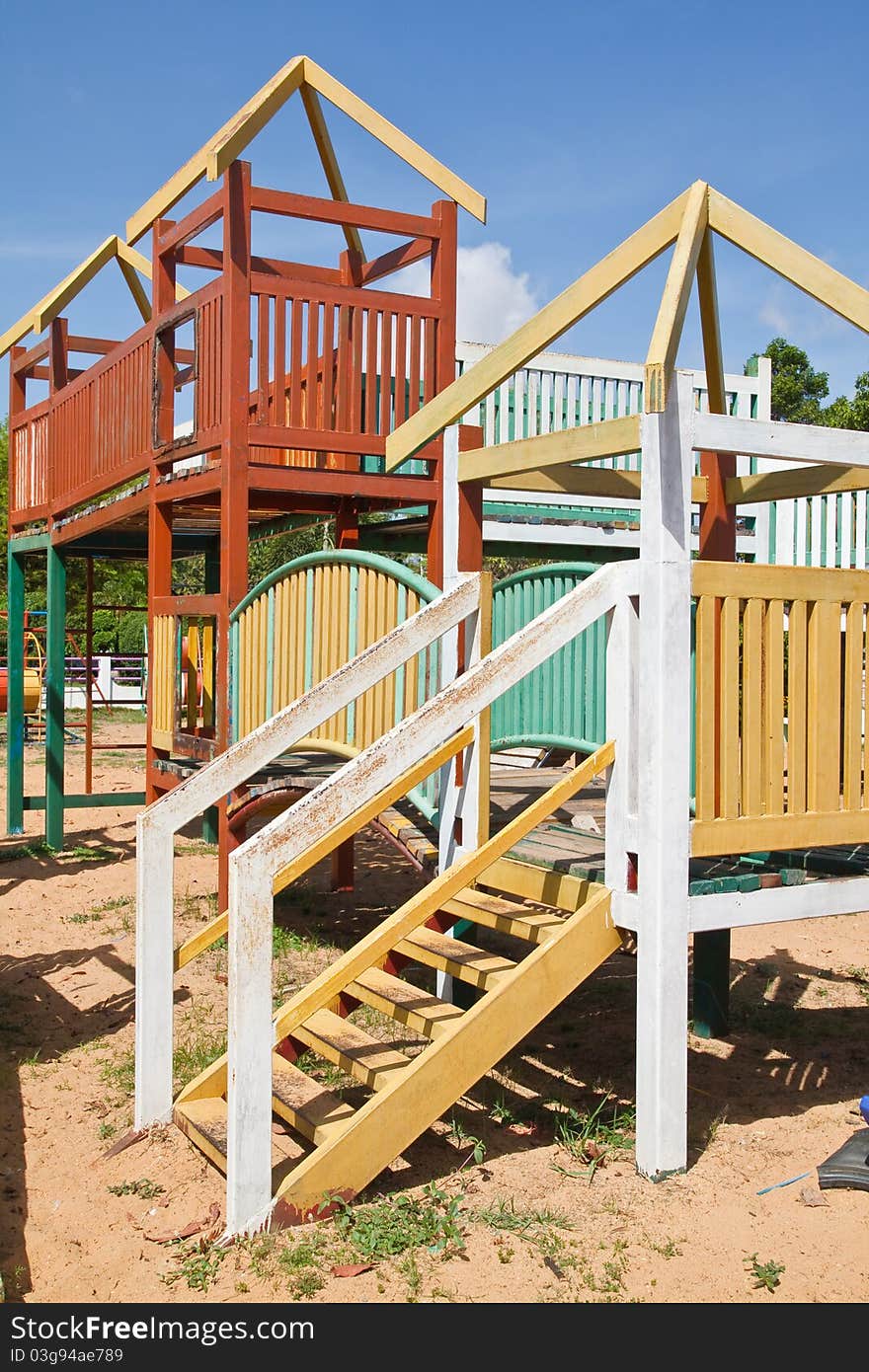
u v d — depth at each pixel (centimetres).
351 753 641
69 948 748
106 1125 477
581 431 485
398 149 788
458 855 561
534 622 452
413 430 591
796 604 466
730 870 494
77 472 1018
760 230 460
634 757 452
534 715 580
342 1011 528
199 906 828
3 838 1170
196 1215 400
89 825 1243
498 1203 403
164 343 834
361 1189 400
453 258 798
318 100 796
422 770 454
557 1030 610
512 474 539
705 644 440
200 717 1152
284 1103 427
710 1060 570
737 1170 436
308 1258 363
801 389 2866
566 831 596
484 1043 422
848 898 481
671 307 417
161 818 472
